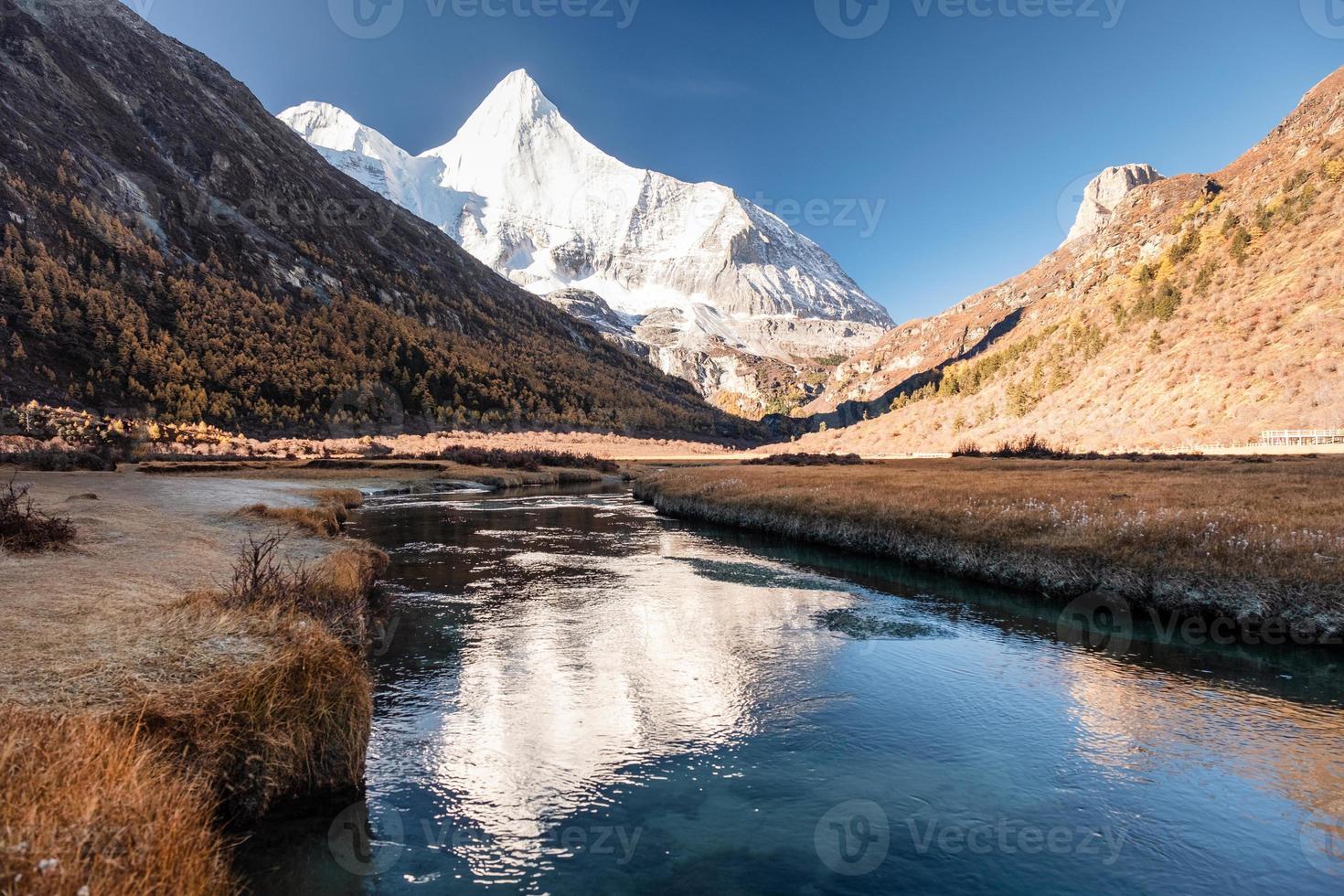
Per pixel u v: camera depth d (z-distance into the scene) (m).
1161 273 147.50
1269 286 103.69
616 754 9.00
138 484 38.09
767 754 9.02
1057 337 163.38
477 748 9.11
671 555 25.44
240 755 7.12
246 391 135.38
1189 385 90.94
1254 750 9.10
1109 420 97.62
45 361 114.31
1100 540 18.64
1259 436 69.88
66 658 7.69
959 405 160.75
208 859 5.46
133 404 116.06
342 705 8.09
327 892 6.01
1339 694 11.12
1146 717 10.27
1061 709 10.59
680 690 11.38
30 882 3.89
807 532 28.75
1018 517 22.86
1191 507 22.11
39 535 14.13
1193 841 6.98
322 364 156.75
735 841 6.95
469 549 26.72
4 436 67.00
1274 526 17.66
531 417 187.50
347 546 21.44
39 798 4.72
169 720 6.86
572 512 42.81
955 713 10.42
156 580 12.60
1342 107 175.62
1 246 131.00
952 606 17.30
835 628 15.21
